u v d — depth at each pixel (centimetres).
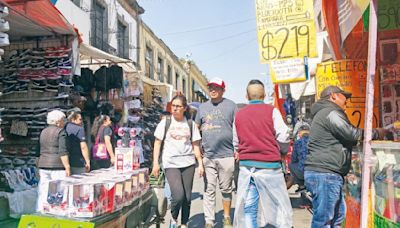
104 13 1321
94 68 998
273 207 389
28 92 693
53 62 682
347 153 361
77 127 575
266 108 401
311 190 371
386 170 297
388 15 471
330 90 379
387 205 296
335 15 432
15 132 683
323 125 364
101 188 324
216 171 500
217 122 493
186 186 470
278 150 399
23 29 641
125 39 1541
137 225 423
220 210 645
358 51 466
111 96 909
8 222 409
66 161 492
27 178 492
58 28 647
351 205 398
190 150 473
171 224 457
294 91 712
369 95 273
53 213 318
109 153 722
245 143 399
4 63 695
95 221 309
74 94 741
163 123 477
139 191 422
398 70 467
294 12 521
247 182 394
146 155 1124
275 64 523
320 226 364
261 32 530
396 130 388
